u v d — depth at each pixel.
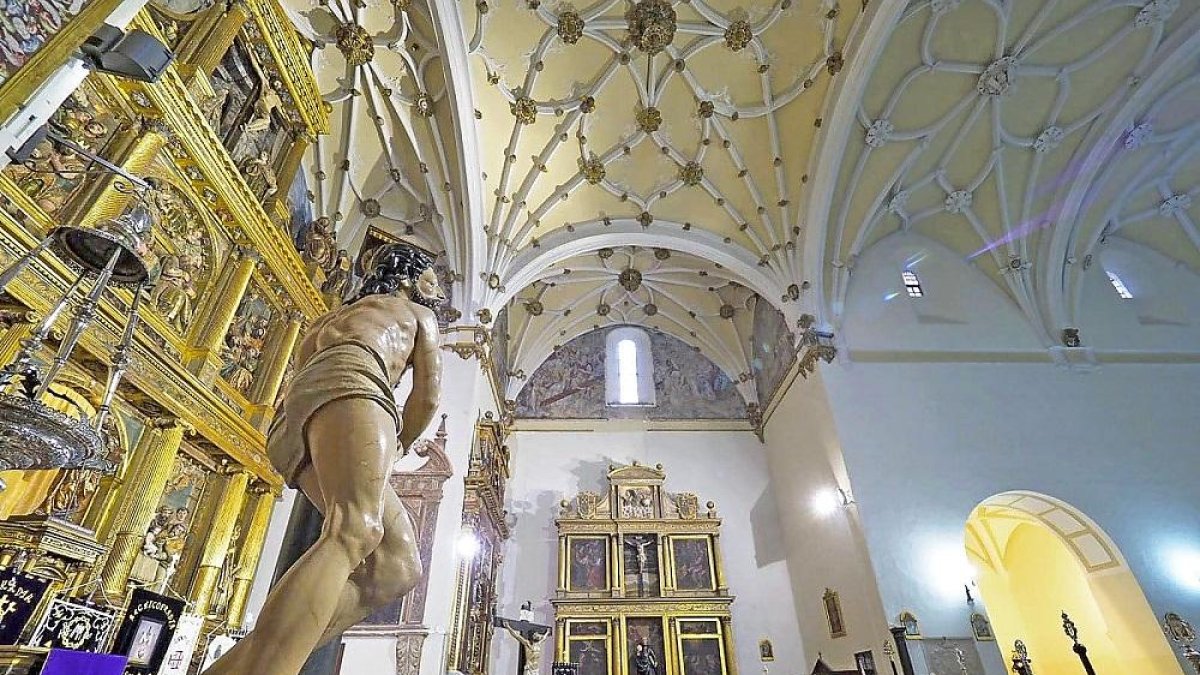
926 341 13.59
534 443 17.38
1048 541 14.77
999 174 14.22
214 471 7.27
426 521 10.06
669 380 18.95
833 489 12.41
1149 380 13.08
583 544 15.30
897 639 9.71
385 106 11.59
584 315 19.14
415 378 2.06
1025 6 11.53
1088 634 13.77
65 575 4.85
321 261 10.00
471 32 11.45
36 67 3.79
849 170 13.67
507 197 13.57
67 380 5.15
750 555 15.42
